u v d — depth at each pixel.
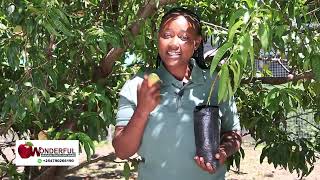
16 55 1.83
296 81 2.69
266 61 2.95
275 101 1.92
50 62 2.08
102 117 2.40
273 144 2.91
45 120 2.40
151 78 1.59
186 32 1.78
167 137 1.78
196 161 1.73
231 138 1.93
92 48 2.22
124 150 1.75
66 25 1.99
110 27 2.27
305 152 2.88
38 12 1.73
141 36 2.35
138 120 1.62
